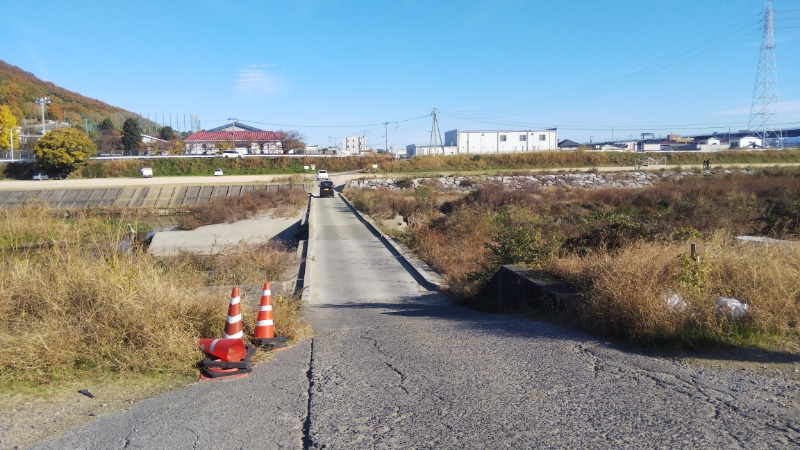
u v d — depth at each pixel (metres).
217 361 6.09
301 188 60.56
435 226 25.58
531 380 5.32
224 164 86.19
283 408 4.96
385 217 36.94
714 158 85.75
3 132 84.69
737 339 6.01
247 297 9.30
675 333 6.15
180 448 4.18
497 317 9.64
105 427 4.63
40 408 4.98
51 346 5.81
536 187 61.69
